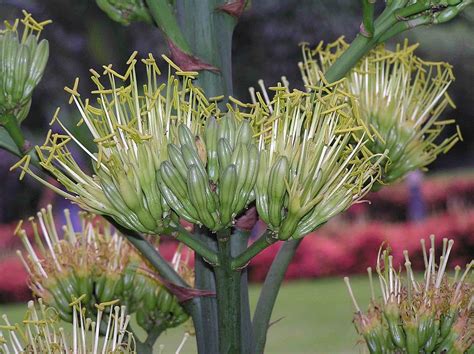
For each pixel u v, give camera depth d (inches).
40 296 79.7
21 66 73.2
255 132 69.4
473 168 737.6
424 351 75.1
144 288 81.8
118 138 68.9
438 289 75.2
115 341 71.1
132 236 73.7
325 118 69.1
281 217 68.0
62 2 282.2
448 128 438.9
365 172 69.7
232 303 69.6
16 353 71.1
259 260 441.7
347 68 73.3
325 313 334.0
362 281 437.7
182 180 67.3
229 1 73.6
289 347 277.1
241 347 70.4
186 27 73.4
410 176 553.3
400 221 571.5
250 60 347.9
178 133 67.6
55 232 81.2
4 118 73.2
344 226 526.3
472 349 75.3
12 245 486.9
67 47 302.0
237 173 66.9
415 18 72.9
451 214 520.4
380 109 80.4
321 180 67.8
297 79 349.7
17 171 468.1
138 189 68.2
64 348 71.2
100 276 80.5
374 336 75.6
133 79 69.6
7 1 293.9
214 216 67.5
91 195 69.3
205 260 69.3
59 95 322.3
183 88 69.6
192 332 84.4
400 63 84.5
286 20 333.1
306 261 465.7
